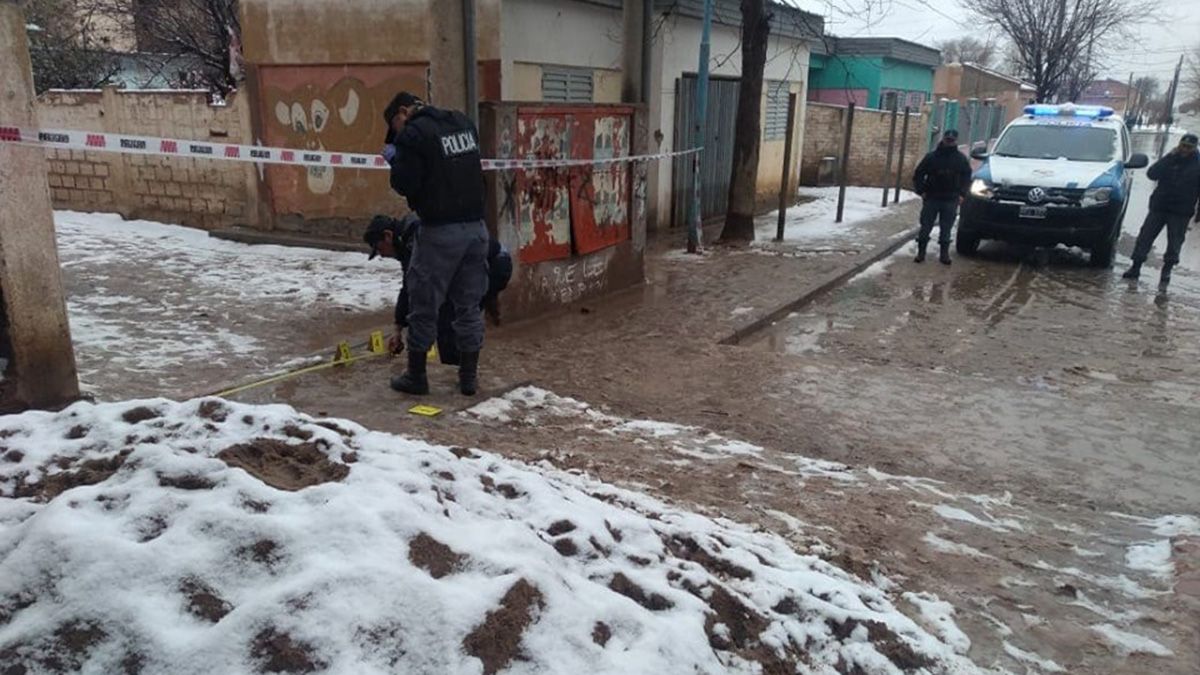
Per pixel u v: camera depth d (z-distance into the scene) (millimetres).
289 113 12031
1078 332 9039
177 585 2205
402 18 10961
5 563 2240
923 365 7762
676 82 14141
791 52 17891
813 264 11812
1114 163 12930
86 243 11812
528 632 2275
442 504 2857
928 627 3334
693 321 8586
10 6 4648
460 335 5746
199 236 12719
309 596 2148
